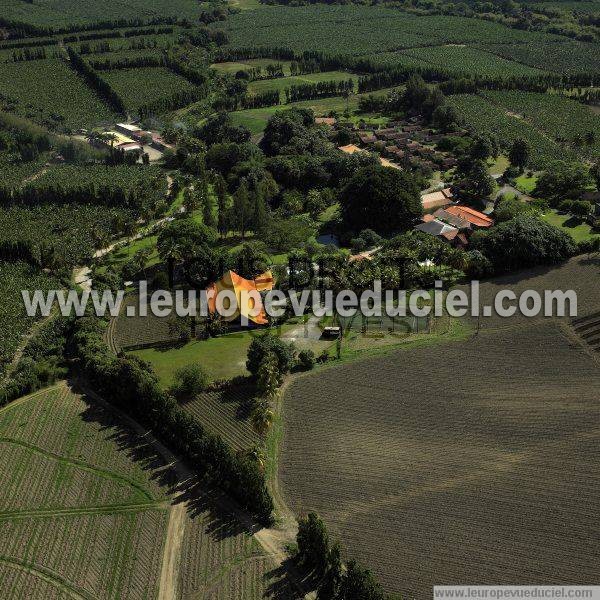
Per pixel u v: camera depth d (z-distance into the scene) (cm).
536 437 12388
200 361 15150
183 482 12300
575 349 14462
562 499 11081
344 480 11831
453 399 13475
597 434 12294
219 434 13000
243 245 19950
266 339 14550
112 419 13962
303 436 12850
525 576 9950
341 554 10469
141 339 16225
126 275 19088
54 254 19488
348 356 15000
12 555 11000
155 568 10656
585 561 10081
